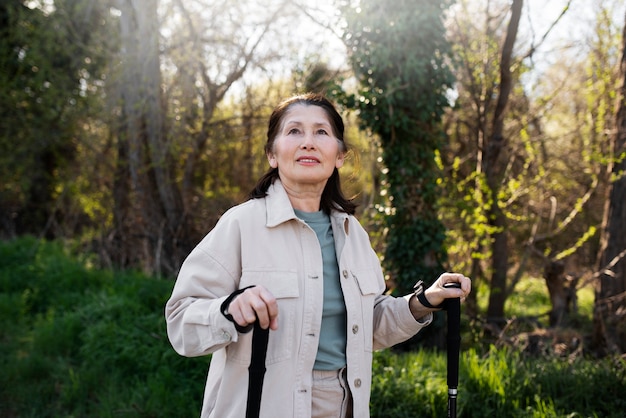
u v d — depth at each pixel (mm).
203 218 9180
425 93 6316
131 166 9094
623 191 5902
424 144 6484
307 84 7898
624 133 5922
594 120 7406
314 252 1741
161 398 4016
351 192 7547
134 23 8945
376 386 3895
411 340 6410
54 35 9969
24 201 12117
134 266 8977
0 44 10734
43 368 4777
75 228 11352
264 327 1473
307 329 1663
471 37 7328
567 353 5496
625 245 5863
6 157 11305
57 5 9812
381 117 6363
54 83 10305
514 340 5910
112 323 5148
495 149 7152
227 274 1674
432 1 6125
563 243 9109
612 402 3906
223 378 1647
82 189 10680
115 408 4031
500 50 7094
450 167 7344
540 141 7570
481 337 6395
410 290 6492
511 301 8195
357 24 6242
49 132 10867
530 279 9617
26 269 7766
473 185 7832
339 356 1738
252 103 9227
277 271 1675
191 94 8875
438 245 6543
